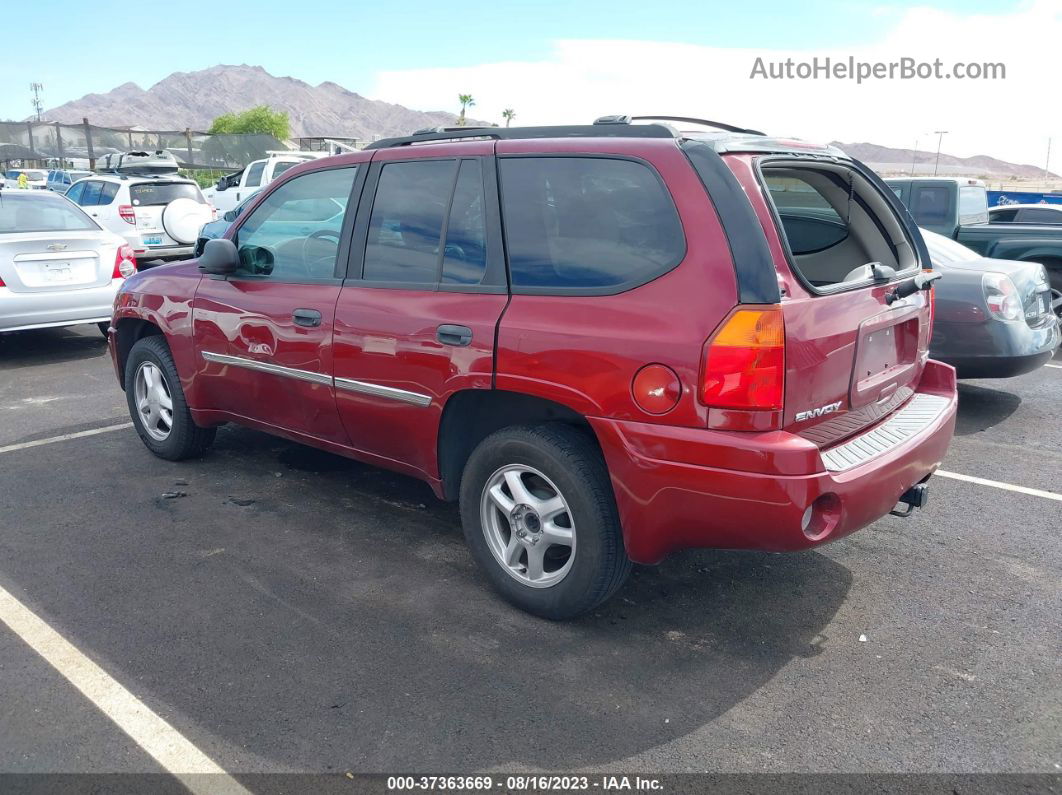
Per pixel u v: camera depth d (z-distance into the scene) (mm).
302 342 4117
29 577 3840
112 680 3062
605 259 3129
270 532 4336
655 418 2939
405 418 3754
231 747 2715
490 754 2688
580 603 3326
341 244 4043
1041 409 6754
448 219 3627
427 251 3695
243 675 3096
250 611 3551
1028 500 4852
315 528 4387
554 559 3600
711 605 3629
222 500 4746
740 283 2803
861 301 3238
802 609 3604
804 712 2908
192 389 4918
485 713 2889
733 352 2787
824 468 2854
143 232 13391
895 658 3238
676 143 3070
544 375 3184
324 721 2840
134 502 4707
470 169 3580
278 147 28734
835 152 3766
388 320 3721
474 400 3590
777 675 3121
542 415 3498
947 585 3828
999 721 2863
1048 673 3143
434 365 3543
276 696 2973
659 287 2963
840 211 4090
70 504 4676
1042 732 2809
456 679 3078
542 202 3338
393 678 3082
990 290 6160
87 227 8938
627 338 2980
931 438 3455
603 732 2797
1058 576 3918
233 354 4551
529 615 3523
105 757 2670
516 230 3393
